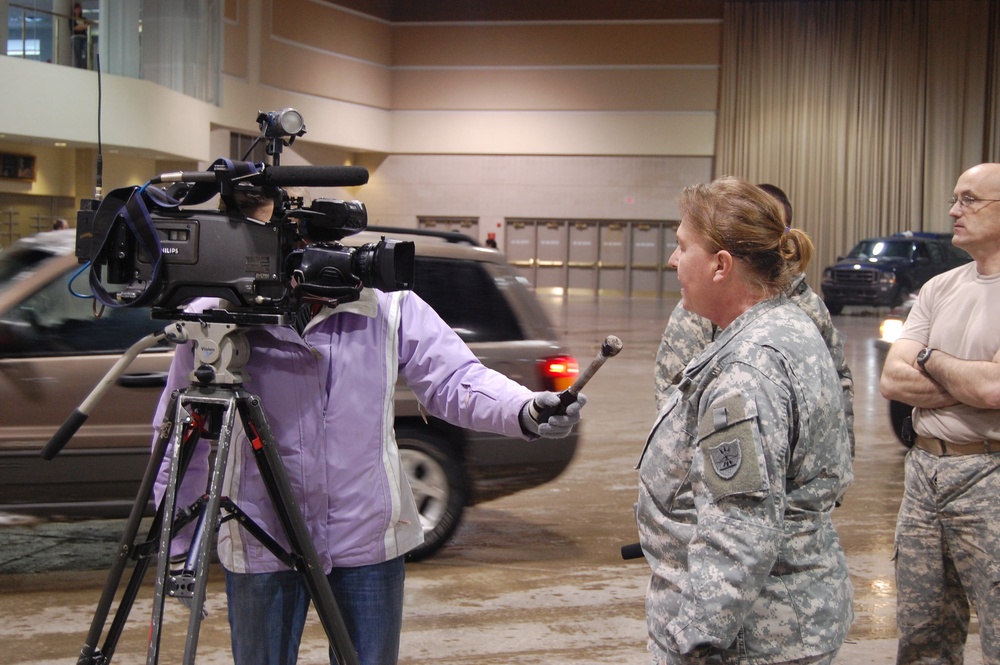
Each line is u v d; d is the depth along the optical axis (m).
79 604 4.31
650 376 12.36
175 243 2.11
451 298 4.93
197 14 22.95
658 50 31.42
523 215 32.25
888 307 22.89
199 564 1.98
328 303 2.19
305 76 28.73
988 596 2.77
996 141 29.75
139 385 4.47
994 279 2.83
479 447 4.98
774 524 1.86
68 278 4.53
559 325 19.77
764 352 1.92
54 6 18.23
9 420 4.36
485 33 31.84
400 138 32.25
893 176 30.41
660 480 2.07
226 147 25.16
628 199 31.86
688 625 1.86
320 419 2.30
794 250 2.06
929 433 2.87
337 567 2.33
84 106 18.58
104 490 4.50
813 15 30.44
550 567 4.96
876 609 4.40
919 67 30.06
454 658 3.79
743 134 31.03
